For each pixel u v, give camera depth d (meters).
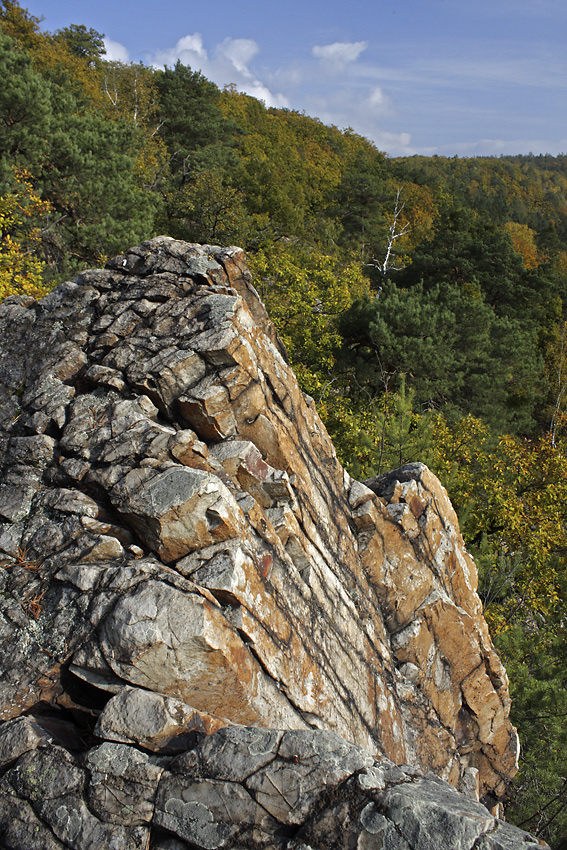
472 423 20.75
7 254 14.45
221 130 50.50
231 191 38.19
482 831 3.05
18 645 4.00
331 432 21.22
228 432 5.23
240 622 4.07
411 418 15.63
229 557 4.23
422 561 7.30
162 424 5.24
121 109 46.94
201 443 4.84
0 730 3.76
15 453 4.98
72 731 3.95
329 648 5.32
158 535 4.27
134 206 22.77
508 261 38.25
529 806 8.45
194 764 3.50
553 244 87.69
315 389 22.25
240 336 5.17
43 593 4.17
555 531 17.69
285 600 4.77
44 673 3.91
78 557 4.28
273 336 6.36
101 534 4.38
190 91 49.75
